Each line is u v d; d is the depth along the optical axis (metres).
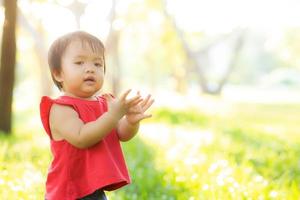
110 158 3.89
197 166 8.05
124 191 6.96
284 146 12.19
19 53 40.28
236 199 6.12
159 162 8.82
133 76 77.88
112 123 3.72
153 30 36.97
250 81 87.62
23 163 8.06
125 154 9.72
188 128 14.61
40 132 13.78
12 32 11.93
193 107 20.44
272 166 9.12
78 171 3.87
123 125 4.08
